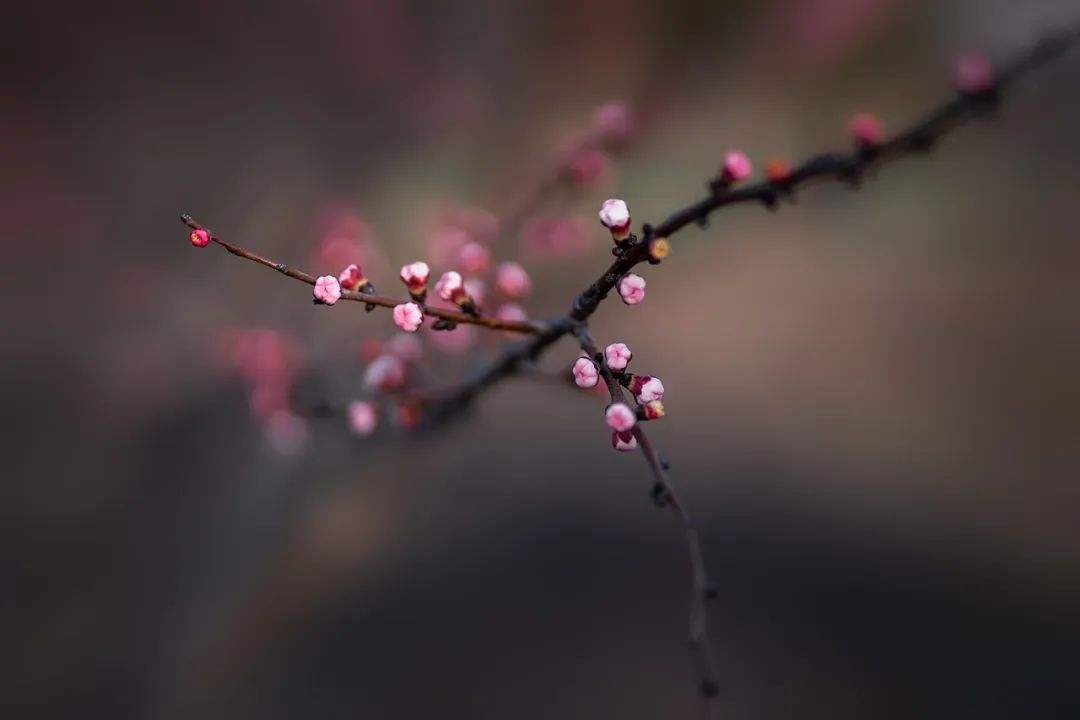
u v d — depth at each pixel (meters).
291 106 1.72
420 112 1.72
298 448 1.46
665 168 1.68
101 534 1.41
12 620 1.31
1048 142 1.69
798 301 1.75
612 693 1.27
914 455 1.59
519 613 1.36
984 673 1.29
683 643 1.33
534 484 1.50
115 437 1.48
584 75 1.70
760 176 1.67
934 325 1.75
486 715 1.25
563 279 1.57
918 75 1.64
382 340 1.45
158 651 1.33
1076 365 1.65
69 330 1.53
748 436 1.58
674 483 1.52
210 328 1.54
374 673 1.30
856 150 0.94
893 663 1.30
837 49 1.67
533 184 1.58
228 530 1.44
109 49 1.67
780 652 1.31
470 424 1.45
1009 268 1.77
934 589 1.39
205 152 1.69
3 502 1.38
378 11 1.70
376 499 1.46
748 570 1.40
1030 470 1.55
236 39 1.72
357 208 1.67
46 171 1.60
